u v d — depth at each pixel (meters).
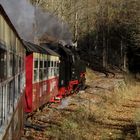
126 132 14.79
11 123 7.37
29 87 14.99
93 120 16.50
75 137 12.70
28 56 14.91
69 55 25.25
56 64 21.83
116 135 14.12
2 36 5.80
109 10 69.00
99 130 14.84
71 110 19.09
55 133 13.07
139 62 67.69
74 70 27.23
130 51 68.25
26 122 14.57
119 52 72.38
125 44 68.38
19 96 9.83
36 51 15.45
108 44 72.50
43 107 18.98
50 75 19.80
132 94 29.72
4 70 6.09
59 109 19.30
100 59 68.94
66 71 25.14
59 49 24.45
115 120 17.31
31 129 13.62
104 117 17.89
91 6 67.06
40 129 13.79
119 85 32.94
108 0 69.06
